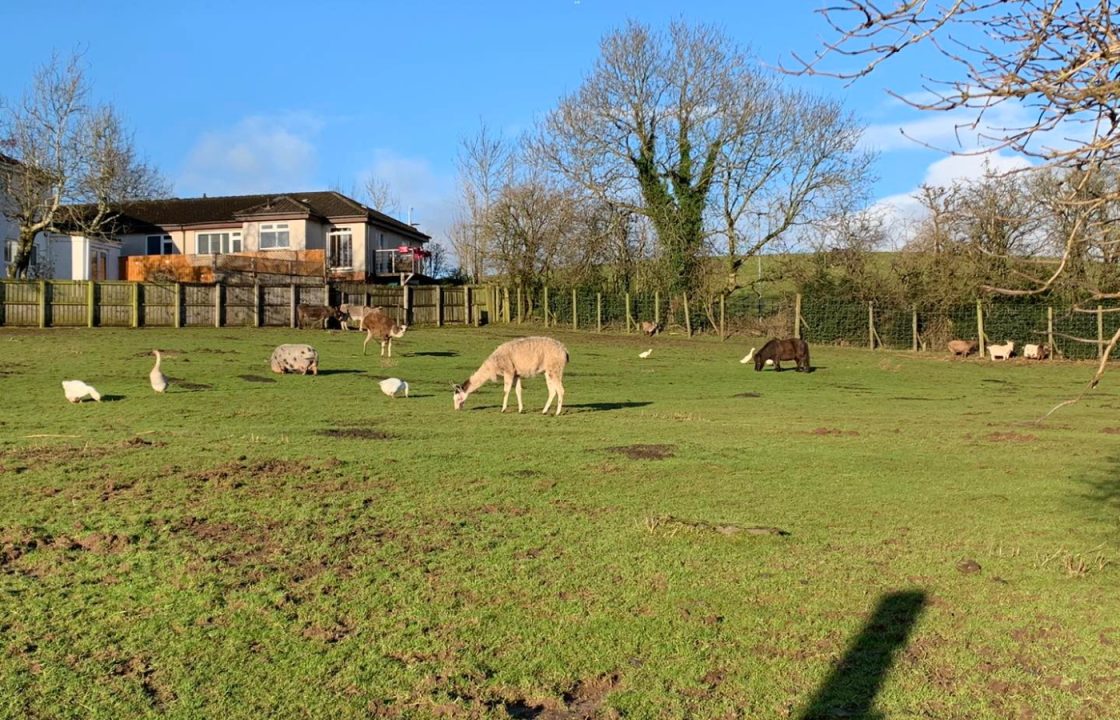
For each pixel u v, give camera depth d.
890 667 6.03
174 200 59.91
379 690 5.66
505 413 18.42
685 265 47.44
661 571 7.87
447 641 6.38
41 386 20.38
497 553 8.33
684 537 8.88
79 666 5.90
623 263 51.34
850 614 6.94
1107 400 23.48
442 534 8.93
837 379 28.41
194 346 30.02
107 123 42.16
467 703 5.50
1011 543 8.91
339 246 56.06
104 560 7.92
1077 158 3.75
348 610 6.92
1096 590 7.50
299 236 53.81
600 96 47.34
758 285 55.19
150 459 12.10
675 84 46.69
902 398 23.52
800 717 5.38
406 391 20.75
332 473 11.55
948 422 18.44
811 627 6.68
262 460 12.18
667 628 6.64
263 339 33.56
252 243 54.44
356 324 39.88
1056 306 37.56
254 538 8.66
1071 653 6.25
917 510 10.30
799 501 10.67
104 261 52.62
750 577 7.73
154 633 6.44
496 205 53.97
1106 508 10.48
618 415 18.64
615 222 49.94
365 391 21.58
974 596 7.35
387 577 7.64
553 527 9.24
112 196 43.94
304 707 5.43
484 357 31.39
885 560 8.28
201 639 6.35
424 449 13.57
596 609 6.98
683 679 5.84
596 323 47.56
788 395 23.61
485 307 49.56
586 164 48.38
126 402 18.39
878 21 3.79
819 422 18.06
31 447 12.93
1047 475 12.46
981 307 38.53
